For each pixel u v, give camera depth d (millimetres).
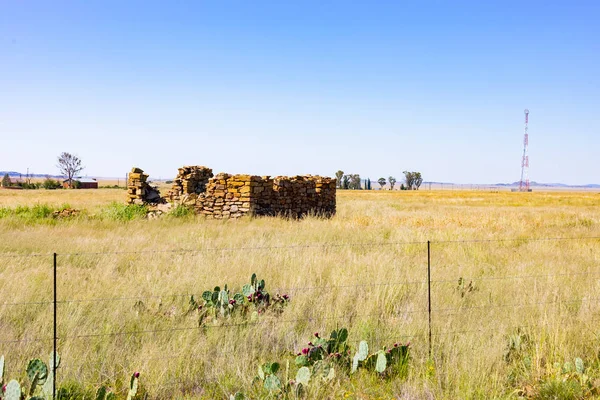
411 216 25422
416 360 5371
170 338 5922
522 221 22016
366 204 41469
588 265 10758
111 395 4422
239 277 8852
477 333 5953
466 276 9398
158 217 19891
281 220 20000
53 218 18875
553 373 5051
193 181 23344
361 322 6375
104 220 18266
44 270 9156
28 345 5441
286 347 5828
